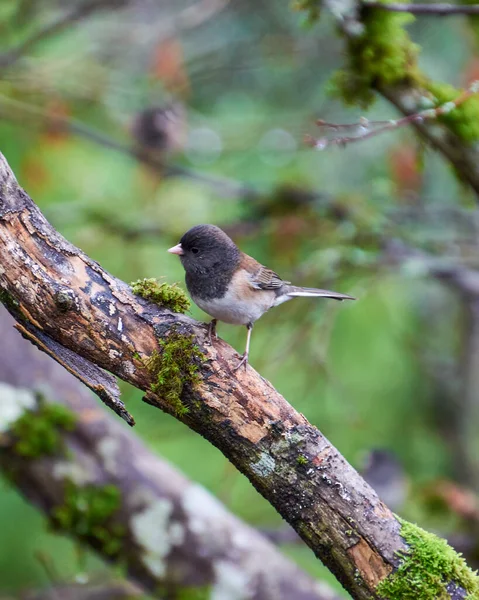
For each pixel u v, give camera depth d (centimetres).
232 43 1359
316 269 1012
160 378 500
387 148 1293
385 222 1067
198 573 786
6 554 1133
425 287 1562
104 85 1190
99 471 792
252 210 1128
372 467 1027
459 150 726
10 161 1170
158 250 1230
